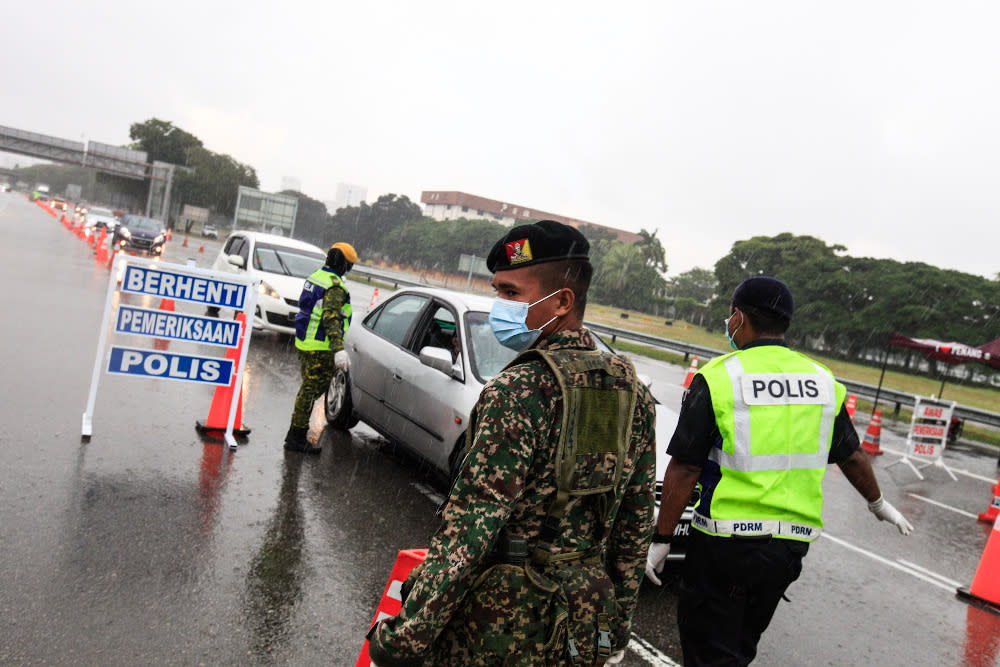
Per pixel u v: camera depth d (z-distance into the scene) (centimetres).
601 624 159
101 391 711
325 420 736
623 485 169
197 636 322
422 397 561
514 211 11156
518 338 174
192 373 602
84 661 292
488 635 150
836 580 550
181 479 511
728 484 250
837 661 409
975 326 4272
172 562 387
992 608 534
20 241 2494
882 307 4559
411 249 8362
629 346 2688
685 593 264
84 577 357
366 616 364
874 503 281
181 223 7731
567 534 159
